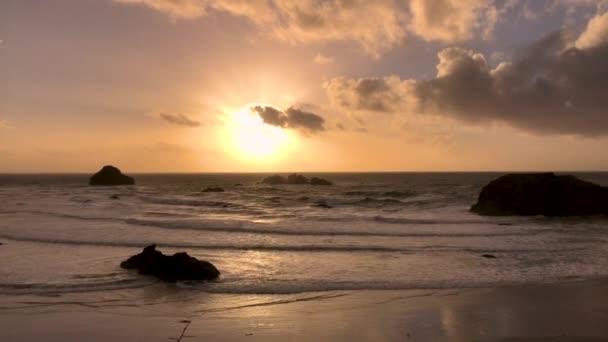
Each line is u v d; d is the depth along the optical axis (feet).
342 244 65.05
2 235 69.62
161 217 95.20
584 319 33.24
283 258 55.67
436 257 56.49
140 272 46.14
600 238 71.05
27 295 38.86
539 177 111.34
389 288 42.29
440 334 30.09
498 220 95.25
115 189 225.97
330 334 30.01
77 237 68.39
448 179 444.96
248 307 36.35
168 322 32.35
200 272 44.68
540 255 57.67
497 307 36.40
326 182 314.55
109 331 30.35
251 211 112.57
